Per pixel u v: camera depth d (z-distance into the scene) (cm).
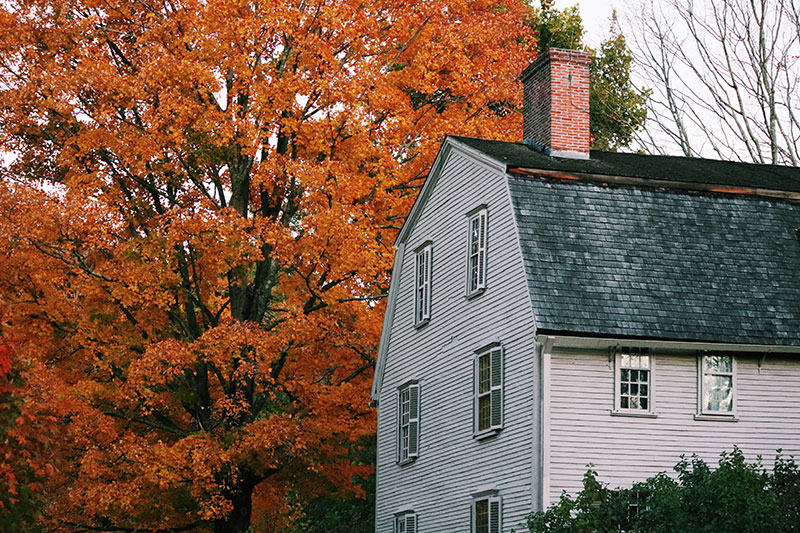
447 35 3219
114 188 3012
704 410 2336
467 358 2650
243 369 2852
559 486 2234
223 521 3100
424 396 2891
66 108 2803
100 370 3036
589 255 2381
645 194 2528
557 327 2245
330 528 4784
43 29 2972
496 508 2405
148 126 2964
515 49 3609
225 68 2978
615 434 2284
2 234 2683
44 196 2769
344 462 3291
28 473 1903
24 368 1825
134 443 2850
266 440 2841
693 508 1853
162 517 2980
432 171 2956
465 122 3325
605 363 2311
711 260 2439
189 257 3055
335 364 3362
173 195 3136
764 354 2378
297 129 3003
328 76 2961
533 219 2416
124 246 2842
